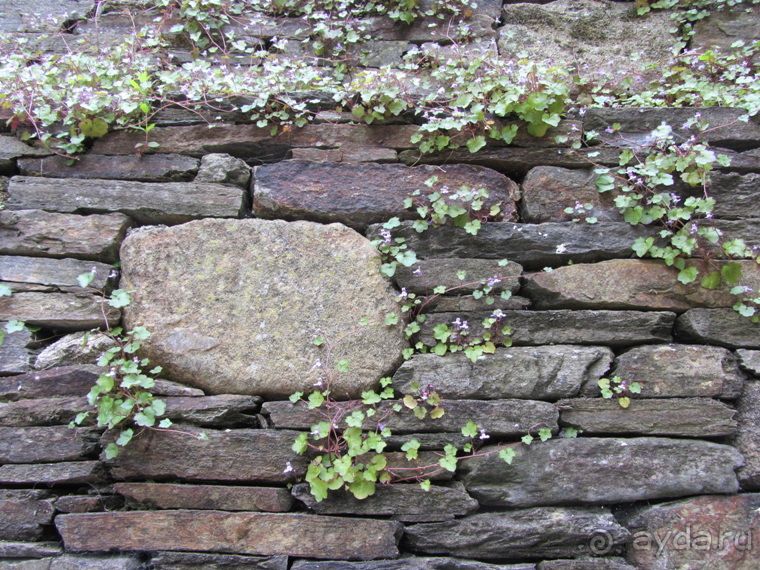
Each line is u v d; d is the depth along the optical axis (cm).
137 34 258
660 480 188
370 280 203
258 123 221
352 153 222
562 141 219
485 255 211
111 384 183
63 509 182
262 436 189
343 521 183
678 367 198
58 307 195
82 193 210
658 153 216
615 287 205
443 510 185
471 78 232
